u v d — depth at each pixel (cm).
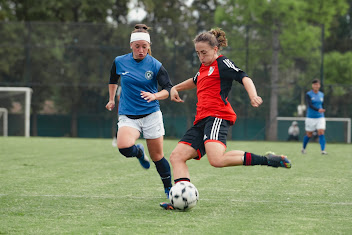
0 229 1361
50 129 8262
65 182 2430
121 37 8050
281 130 7762
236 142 7244
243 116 7781
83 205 1762
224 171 3020
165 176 1955
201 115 1744
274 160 1622
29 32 8131
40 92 8194
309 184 2406
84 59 8125
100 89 8156
